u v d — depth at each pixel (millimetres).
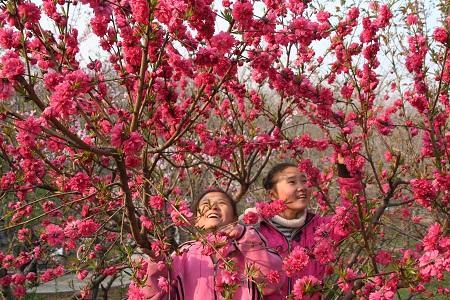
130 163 2916
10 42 2488
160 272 2840
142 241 3146
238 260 2814
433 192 3096
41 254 4617
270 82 3871
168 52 3068
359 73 3797
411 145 4719
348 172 3492
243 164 4410
